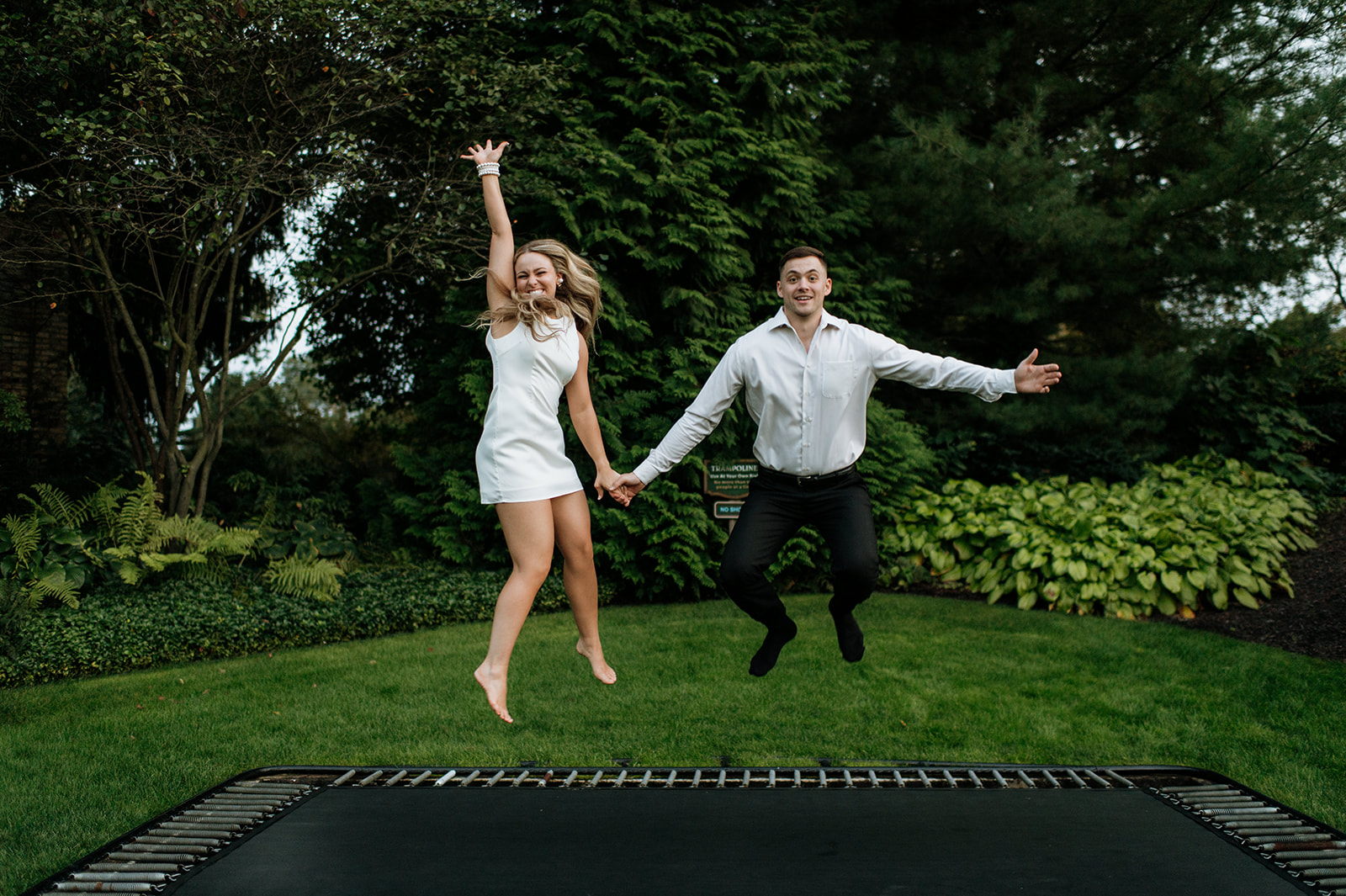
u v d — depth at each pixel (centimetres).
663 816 297
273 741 409
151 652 575
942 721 432
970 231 925
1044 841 273
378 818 295
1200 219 890
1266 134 747
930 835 279
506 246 292
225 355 740
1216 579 640
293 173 676
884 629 614
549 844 270
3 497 768
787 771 361
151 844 281
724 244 769
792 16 884
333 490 948
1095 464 939
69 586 595
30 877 281
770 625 341
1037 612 669
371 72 650
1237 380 1000
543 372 277
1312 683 475
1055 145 991
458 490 754
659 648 571
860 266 907
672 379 760
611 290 740
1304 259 844
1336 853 268
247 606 634
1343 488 977
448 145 745
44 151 640
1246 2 845
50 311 902
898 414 866
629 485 338
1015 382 298
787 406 325
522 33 805
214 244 693
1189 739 407
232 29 600
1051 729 421
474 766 373
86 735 419
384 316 1058
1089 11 905
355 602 662
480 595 699
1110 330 999
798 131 868
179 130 594
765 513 334
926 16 1057
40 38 573
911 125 901
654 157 754
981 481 990
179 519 671
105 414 1023
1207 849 267
